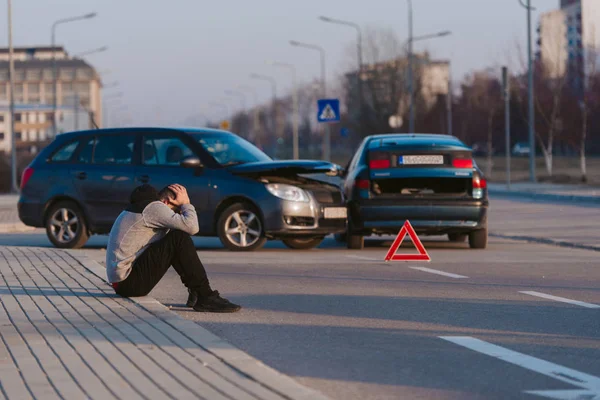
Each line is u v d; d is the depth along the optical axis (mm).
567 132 126250
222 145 36281
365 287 25047
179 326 17953
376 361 15766
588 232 43500
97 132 37156
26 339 16859
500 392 13656
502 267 29797
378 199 34844
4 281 25156
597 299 22797
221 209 35281
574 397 13398
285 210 34375
